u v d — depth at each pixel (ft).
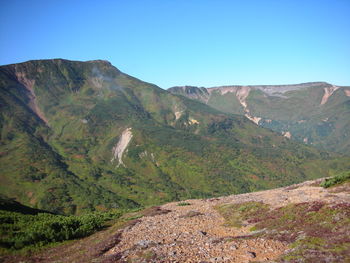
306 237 55.06
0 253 77.41
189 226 80.59
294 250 50.47
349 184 92.22
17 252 77.87
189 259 53.16
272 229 65.82
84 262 60.95
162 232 76.28
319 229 57.98
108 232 86.07
